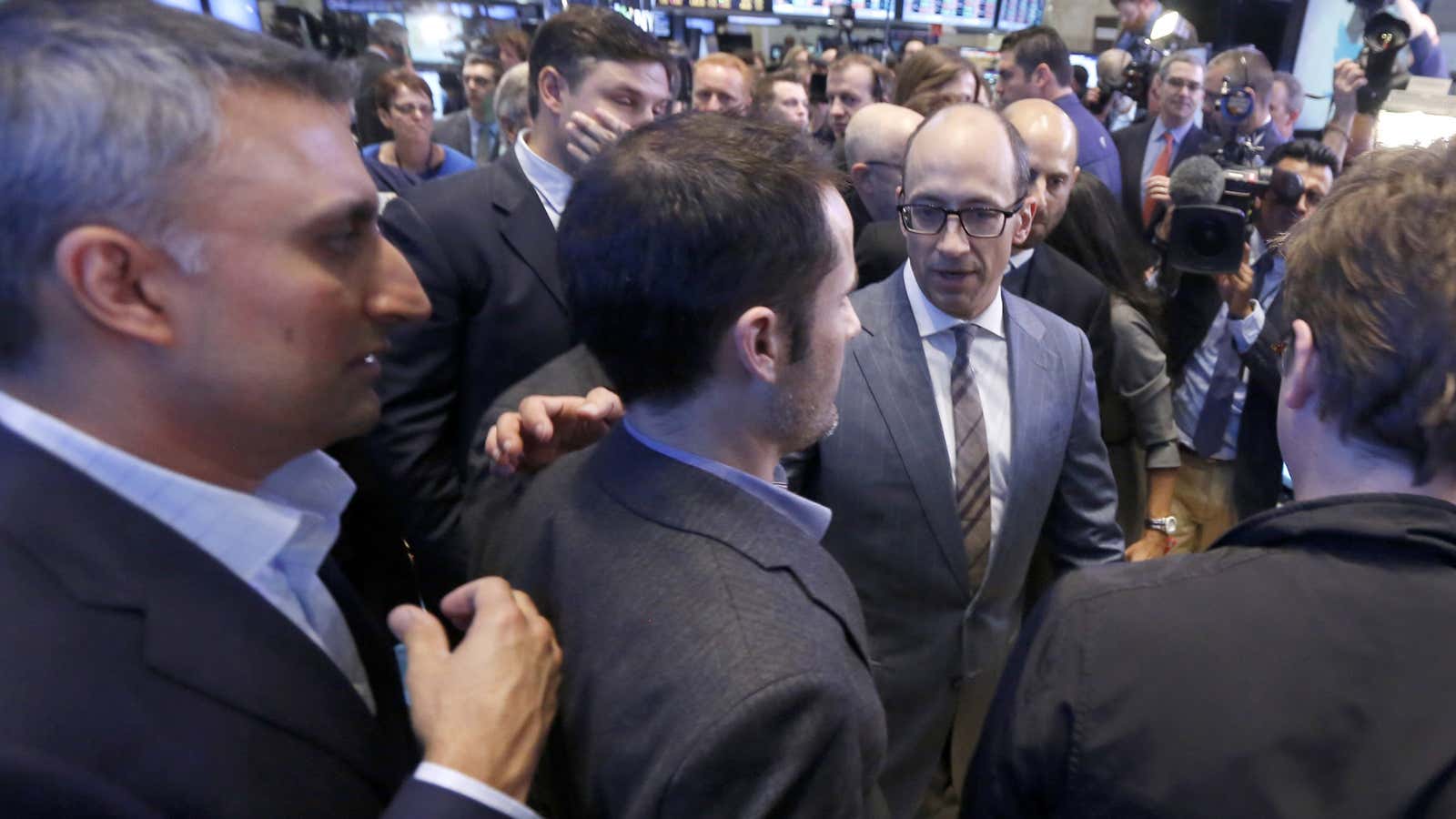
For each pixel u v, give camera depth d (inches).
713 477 23.1
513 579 26.0
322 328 19.1
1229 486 75.2
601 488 24.4
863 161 78.3
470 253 52.5
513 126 108.9
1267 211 71.3
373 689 24.6
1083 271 63.2
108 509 17.3
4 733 14.4
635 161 23.1
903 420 44.9
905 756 48.8
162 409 18.3
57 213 15.8
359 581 54.0
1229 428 73.7
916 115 78.7
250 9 86.3
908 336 45.8
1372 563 19.8
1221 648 19.5
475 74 139.1
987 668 49.5
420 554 55.2
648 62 54.1
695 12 192.7
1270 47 160.6
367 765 20.1
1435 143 21.6
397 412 52.2
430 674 20.0
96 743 15.5
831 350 24.9
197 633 17.6
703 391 23.6
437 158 124.2
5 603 15.6
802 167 23.1
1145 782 19.3
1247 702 18.8
